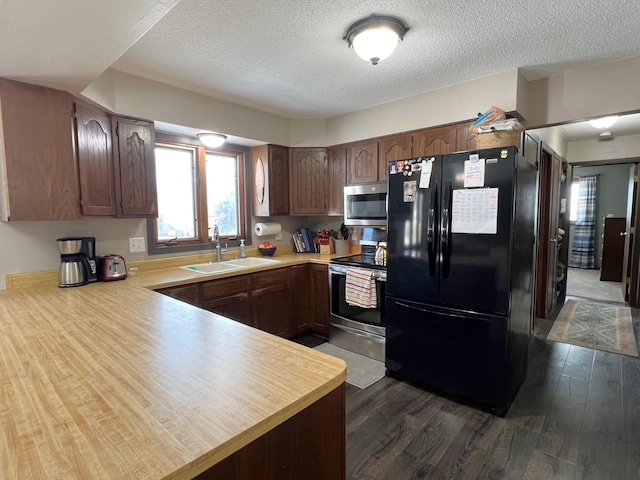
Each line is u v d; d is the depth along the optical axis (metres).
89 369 1.00
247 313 2.89
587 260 7.27
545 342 3.34
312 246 4.00
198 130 2.89
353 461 1.75
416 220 2.41
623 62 2.31
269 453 0.82
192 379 0.93
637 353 3.07
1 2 1.11
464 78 2.61
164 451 0.65
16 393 0.87
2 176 1.91
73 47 1.44
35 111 1.83
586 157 4.84
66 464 0.62
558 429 1.99
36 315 1.55
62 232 2.31
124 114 2.37
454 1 1.64
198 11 1.69
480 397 2.18
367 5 1.67
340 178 3.61
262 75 2.51
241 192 3.58
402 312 2.52
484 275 2.12
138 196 2.47
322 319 3.40
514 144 2.11
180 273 2.70
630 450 1.80
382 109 3.19
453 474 1.65
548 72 2.51
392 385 2.53
